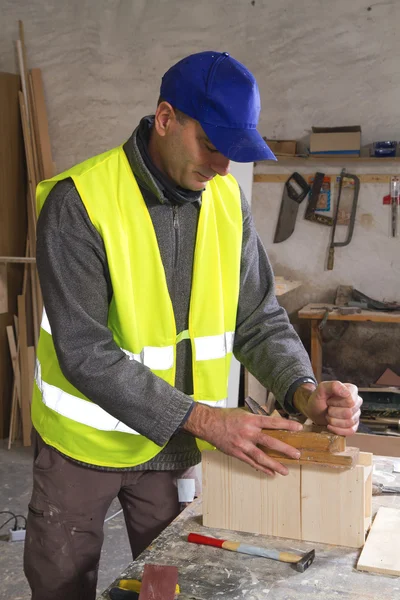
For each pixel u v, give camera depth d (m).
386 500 1.47
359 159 4.34
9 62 4.89
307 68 4.50
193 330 1.56
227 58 1.33
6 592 2.67
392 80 4.39
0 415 4.59
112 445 1.53
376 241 4.55
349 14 4.39
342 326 4.63
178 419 1.34
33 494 1.61
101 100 4.85
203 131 1.31
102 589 2.69
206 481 1.36
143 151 1.45
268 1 4.50
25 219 4.68
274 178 4.65
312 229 4.65
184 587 1.13
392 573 1.16
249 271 1.65
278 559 1.22
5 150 4.54
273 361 1.57
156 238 1.49
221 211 1.58
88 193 1.40
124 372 1.35
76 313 1.37
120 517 3.33
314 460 1.26
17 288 4.65
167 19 4.68
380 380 4.40
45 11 4.81
